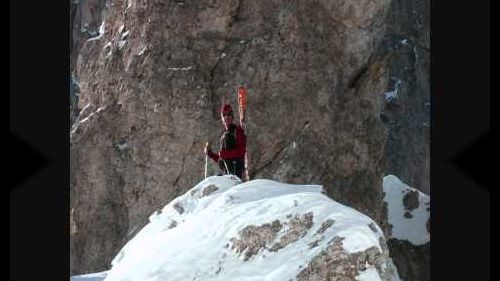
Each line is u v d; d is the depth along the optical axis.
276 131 24.77
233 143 16.03
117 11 28.12
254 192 10.57
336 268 8.37
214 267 8.93
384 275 8.51
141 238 11.84
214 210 10.16
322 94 25.30
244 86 24.97
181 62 25.25
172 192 24.73
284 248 8.78
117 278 9.68
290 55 25.22
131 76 25.62
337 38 25.72
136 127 25.36
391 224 31.67
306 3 25.53
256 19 25.53
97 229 25.53
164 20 25.58
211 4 25.22
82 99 28.44
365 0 25.11
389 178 34.03
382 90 26.56
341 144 25.39
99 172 25.75
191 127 24.72
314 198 9.29
